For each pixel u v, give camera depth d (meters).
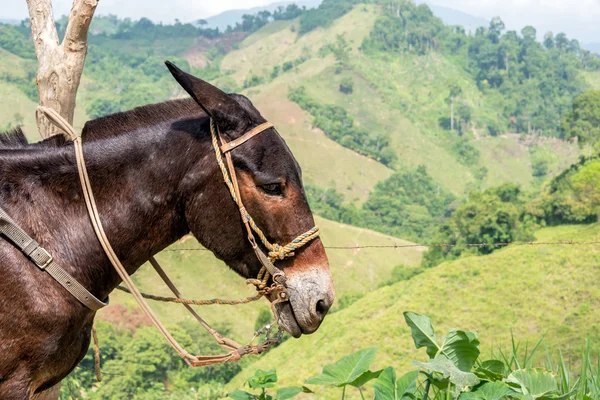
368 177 189.25
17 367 2.78
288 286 3.16
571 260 57.62
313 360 52.22
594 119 130.75
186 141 3.13
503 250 62.84
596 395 4.13
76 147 3.06
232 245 3.18
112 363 51.72
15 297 2.76
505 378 3.64
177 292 3.35
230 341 3.26
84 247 2.98
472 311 55.22
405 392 3.39
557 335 48.94
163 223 3.15
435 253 95.19
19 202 2.91
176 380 52.88
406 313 3.54
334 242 130.00
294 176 3.15
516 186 105.19
